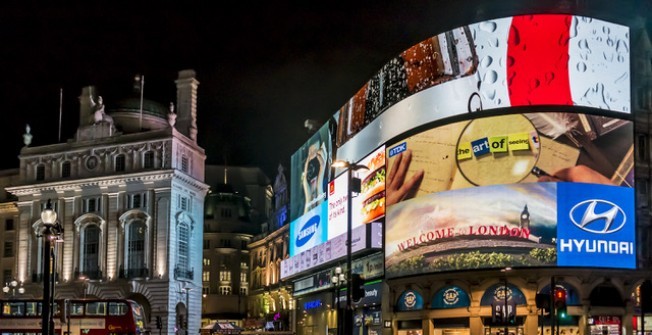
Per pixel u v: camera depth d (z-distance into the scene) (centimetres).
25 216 10944
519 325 6172
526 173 6184
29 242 10831
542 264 6044
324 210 8756
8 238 11638
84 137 10944
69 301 6231
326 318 8619
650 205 6425
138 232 10362
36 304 6819
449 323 6556
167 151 10375
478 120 6438
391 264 7019
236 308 14988
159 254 10150
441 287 6575
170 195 10250
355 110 8200
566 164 6147
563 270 6031
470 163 6425
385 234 7175
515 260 6116
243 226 15512
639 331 6172
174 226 10288
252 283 14312
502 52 6419
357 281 3594
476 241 6281
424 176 6762
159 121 11994
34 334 6738
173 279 10156
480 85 6462
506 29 6438
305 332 9575
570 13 6469
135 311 6781
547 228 6072
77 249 10538
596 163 6191
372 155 7625
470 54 6562
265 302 13188
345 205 8038
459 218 6406
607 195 6178
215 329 9275
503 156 6281
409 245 6800
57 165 10938
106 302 6731
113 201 10531
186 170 10762
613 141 6272
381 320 7225
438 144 6681
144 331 7006
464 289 6381
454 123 6588
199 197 11112
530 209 6128
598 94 6297
